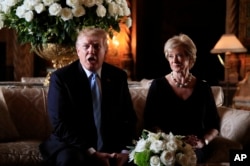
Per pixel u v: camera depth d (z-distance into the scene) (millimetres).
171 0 11664
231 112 3850
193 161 2436
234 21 9430
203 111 3443
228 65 9133
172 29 11703
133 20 10781
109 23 3967
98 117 3225
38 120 3732
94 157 3053
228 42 8359
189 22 11711
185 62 3402
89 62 3197
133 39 10758
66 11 3688
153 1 11484
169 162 2340
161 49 11625
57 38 3828
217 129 3502
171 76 3512
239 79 9203
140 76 11109
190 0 11680
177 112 3408
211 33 11688
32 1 3701
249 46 9297
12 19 3914
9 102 3715
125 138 3273
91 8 3795
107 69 3363
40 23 3795
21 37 3982
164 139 2441
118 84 3344
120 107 3316
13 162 3135
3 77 10203
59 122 3119
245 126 3631
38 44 3939
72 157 2998
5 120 3518
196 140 3082
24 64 9914
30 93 3799
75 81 3223
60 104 3148
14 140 3543
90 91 3232
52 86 3219
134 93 3994
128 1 10797
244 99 7660
